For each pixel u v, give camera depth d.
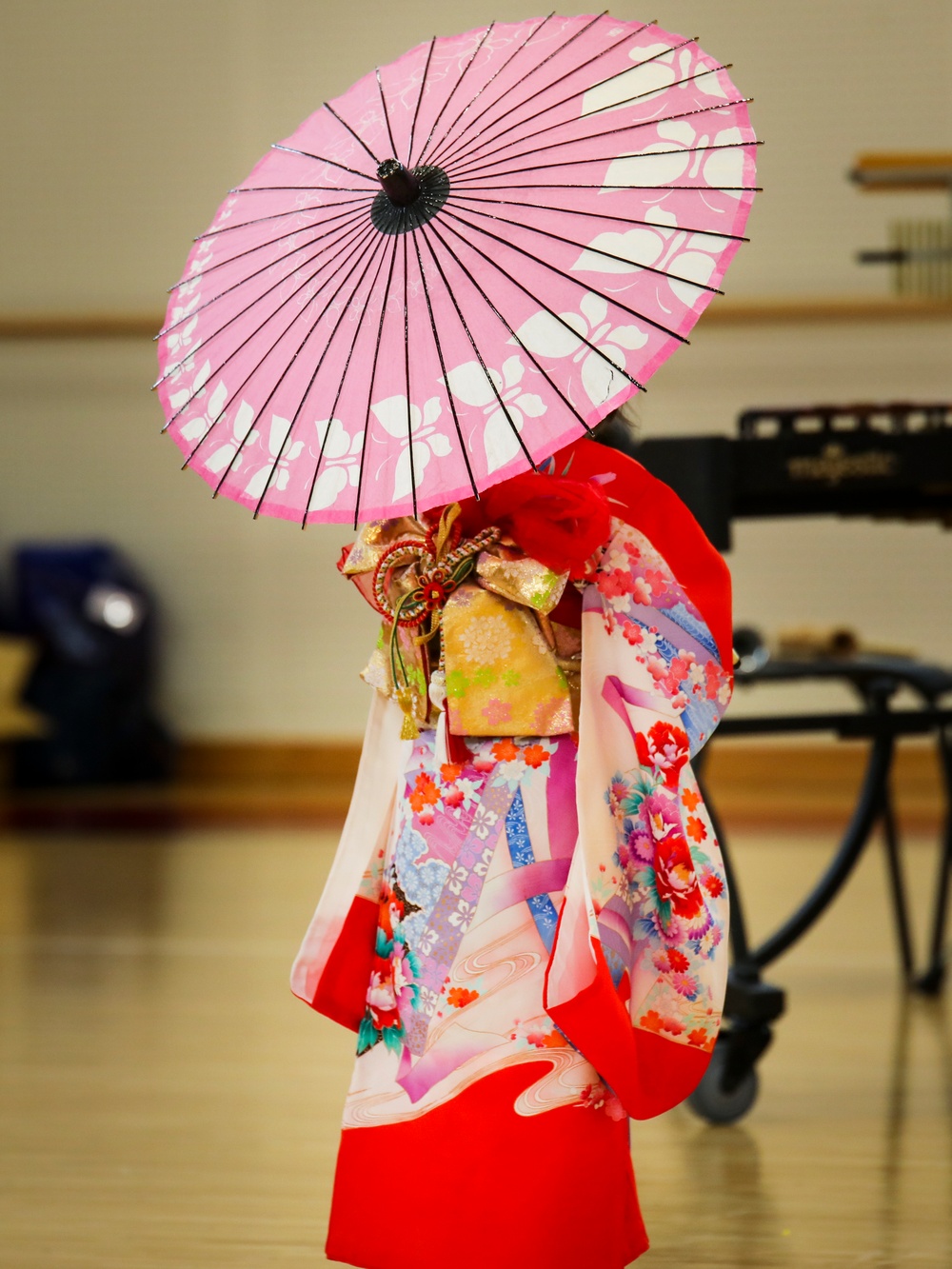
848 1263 6.06
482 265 4.59
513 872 5.05
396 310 4.67
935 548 20.39
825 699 20.59
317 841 17.31
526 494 4.95
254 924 12.89
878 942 11.91
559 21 5.09
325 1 21.47
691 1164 7.25
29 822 18.92
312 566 21.95
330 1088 8.62
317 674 21.98
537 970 5.02
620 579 5.29
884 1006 10.06
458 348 4.54
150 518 22.28
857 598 20.53
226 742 22.08
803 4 20.38
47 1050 9.43
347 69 21.58
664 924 5.34
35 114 22.12
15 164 22.22
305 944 5.49
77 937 12.60
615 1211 5.04
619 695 5.29
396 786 5.45
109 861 16.22
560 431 4.39
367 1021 5.31
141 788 21.42
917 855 15.49
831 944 11.88
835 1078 8.55
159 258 22.14
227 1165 7.40
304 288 4.87
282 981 11.04
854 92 20.41
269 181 5.24
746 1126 7.80
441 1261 4.95
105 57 21.95
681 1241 6.30
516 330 4.50
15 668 20.62
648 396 20.91
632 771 5.31
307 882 14.78
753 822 17.78
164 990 10.84
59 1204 6.92
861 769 20.11
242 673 22.14
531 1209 4.91
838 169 20.50
